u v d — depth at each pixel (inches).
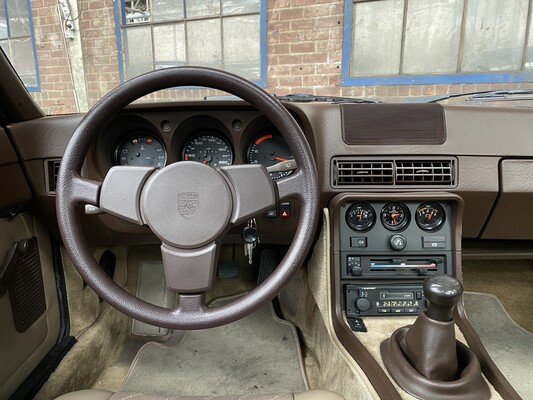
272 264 54.4
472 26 109.7
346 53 116.3
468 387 26.1
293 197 27.4
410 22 112.3
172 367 48.3
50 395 37.1
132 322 55.6
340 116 37.4
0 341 32.8
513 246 45.2
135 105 35.8
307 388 44.7
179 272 26.3
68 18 139.6
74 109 148.6
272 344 52.1
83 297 46.9
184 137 39.5
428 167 37.5
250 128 38.1
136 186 26.1
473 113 37.7
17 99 35.4
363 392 28.9
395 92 116.2
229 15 124.8
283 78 123.0
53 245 43.3
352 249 36.7
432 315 26.5
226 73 26.1
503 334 51.3
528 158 37.7
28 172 37.5
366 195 35.9
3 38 149.0
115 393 27.8
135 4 134.6
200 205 26.0
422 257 36.7
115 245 46.7
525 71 108.7
